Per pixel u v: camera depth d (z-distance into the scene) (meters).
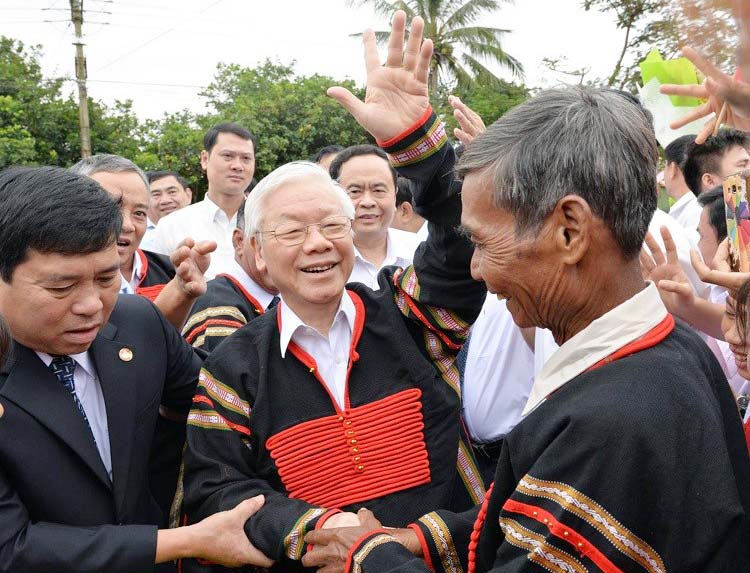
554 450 1.23
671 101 2.16
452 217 1.92
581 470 1.20
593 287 1.32
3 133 16.08
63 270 1.65
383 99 1.86
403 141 1.84
